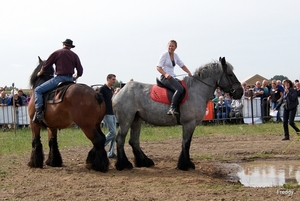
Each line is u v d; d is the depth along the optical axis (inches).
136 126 376.2
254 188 286.7
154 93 360.8
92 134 338.3
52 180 316.5
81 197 267.9
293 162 408.5
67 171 349.1
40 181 314.0
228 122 773.9
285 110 542.0
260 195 264.1
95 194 274.2
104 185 298.7
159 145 518.3
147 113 362.0
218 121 766.5
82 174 336.8
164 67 364.2
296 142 512.7
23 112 767.7
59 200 262.1
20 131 717.9
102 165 342.6
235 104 767.7
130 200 257.9
